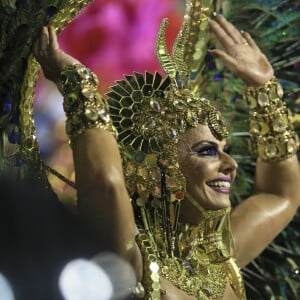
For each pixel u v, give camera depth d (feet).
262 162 14.30
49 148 12.26
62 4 11.68
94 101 10.96
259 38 15.60
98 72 13.76
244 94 14.33
